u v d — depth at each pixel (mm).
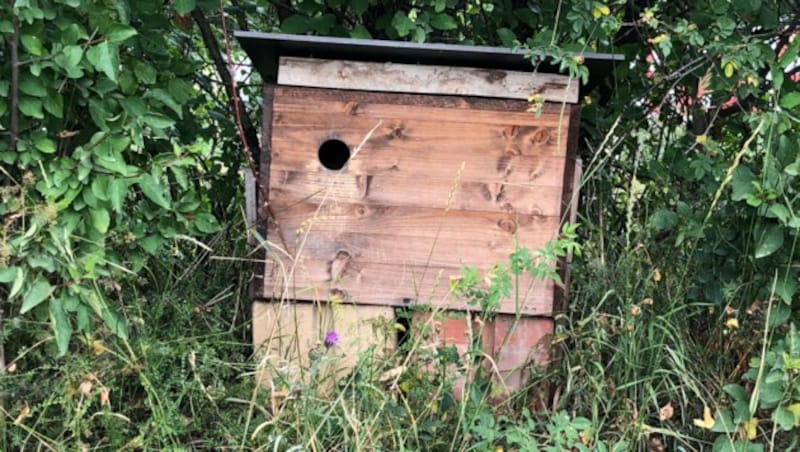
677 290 2342
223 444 2027
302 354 2277
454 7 2904
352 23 2846
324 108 2217
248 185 2289
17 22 1840
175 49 2949
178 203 2211
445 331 2277
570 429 1945
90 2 1928
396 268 2260
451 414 2082
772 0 2480
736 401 2037
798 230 1967
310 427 1872
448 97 2209
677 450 2123
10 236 1916
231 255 2742
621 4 2664
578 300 2512
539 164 2219
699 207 2520
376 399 1996
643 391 2193
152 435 1930
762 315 2195
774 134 2156
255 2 3096
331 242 2258
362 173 2230
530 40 2398
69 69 1870
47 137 2072
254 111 3311
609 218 2930
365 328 2254
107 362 2035
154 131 2232
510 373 2219
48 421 1920
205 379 2182
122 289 2322
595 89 3000
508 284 2014
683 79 2836
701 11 2504
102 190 1958
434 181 2227
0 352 2010
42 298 1864
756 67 2312
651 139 2961
